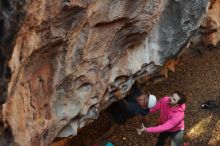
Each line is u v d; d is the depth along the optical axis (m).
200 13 6.86
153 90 8.42
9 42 3.55
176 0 6.52
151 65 6.94
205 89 8.59
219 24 8.82
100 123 7.62
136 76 6.86
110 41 5.54
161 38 6.73
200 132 7.83
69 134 5.96
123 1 5.16
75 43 4.98
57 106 5.40
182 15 6.68
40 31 4.32
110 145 6.98
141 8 5.50
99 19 5.06
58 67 4.96
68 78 5.23
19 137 4.47
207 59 9.21
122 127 7.69
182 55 9.05
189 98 8.39
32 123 4.80
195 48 9.17
